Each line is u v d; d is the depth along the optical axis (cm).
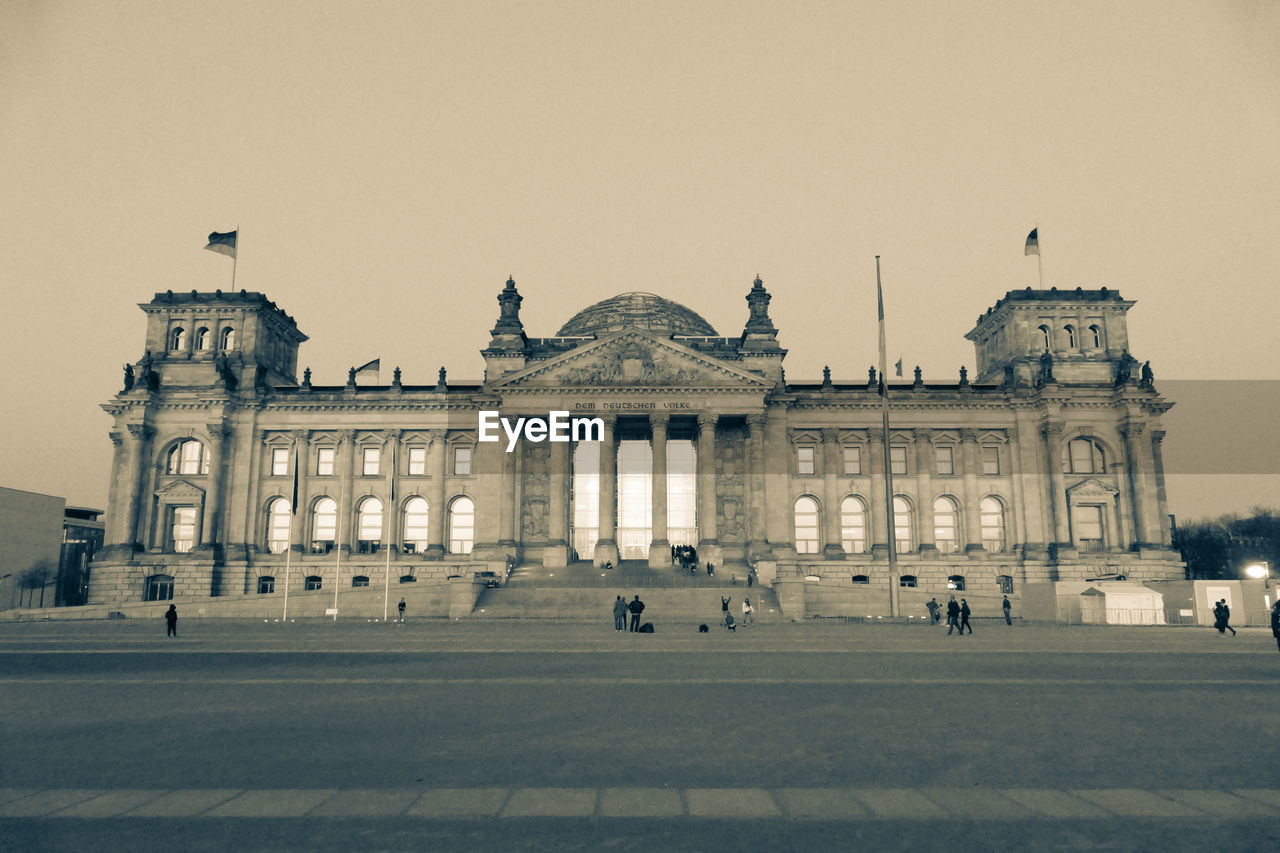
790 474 11625
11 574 14088
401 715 2386
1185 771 1720
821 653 4394
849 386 11825
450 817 1409
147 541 11088
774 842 1289
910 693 2834
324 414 11644
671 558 10431
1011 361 11794
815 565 11162
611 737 2064
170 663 3884
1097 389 11331
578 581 9362
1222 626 6131
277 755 1862
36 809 1455
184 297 11850
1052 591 7975
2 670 3588
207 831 1338
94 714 2414
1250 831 1344
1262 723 2259
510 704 2588
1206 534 18038
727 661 3953
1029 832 1338
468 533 11600
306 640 5316
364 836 1316
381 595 8406
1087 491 11262
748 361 11394
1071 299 11750
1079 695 2788
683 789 1579
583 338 12194
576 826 1363
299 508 11456
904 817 1411
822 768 1742
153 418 11306
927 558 11162
